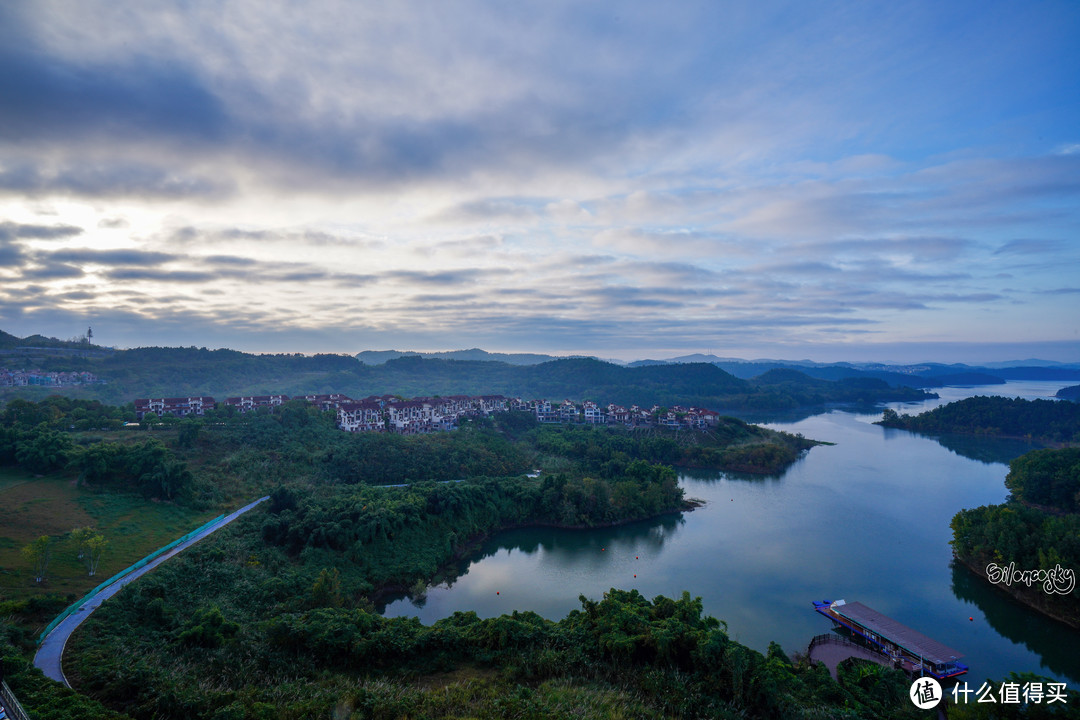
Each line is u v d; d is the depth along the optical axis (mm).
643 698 44906
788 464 168500
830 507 124000
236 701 39781
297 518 83438
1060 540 77000
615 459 141125
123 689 39562
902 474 157500
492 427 172000
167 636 50719
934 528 109188
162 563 64812
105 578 59312
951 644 67500
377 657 50844
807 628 70062
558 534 107125
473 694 44844
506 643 52875
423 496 99375
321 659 50438
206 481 91688
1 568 56062
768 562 91938
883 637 63594
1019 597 78000
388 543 85312
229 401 162875
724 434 192125
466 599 78000
